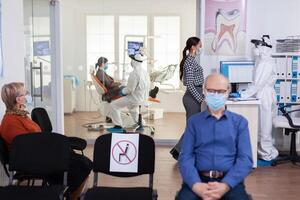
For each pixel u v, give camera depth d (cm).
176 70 643
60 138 257
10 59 331
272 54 461
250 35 490
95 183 258
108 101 580
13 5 338
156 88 630
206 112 242
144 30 605
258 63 439
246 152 234
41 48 463
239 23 486
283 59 463
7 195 228
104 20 584
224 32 488
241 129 239
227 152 237
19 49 355
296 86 467
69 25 577
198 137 240
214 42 491
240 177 227
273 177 400
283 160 447
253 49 462
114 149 255
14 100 281
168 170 426
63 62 588
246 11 484
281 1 484
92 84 591
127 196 230
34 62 437
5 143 275
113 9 585
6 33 321
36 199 224
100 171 255
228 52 491
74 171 292
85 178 297
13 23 338
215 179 236
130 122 583
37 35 447
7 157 272
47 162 255
